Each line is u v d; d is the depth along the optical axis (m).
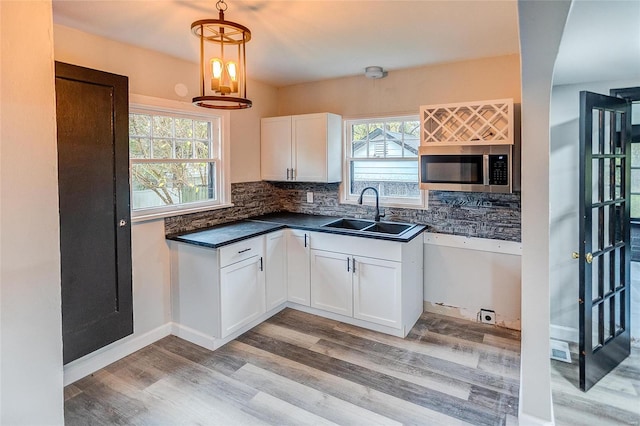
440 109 3.12
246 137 3.92
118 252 2.62
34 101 0.65
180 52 3.02
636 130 2.94
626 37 2.07
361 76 3.79
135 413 2.22
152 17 2.36
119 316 2.65
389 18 2.39
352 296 3.32
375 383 2.49
